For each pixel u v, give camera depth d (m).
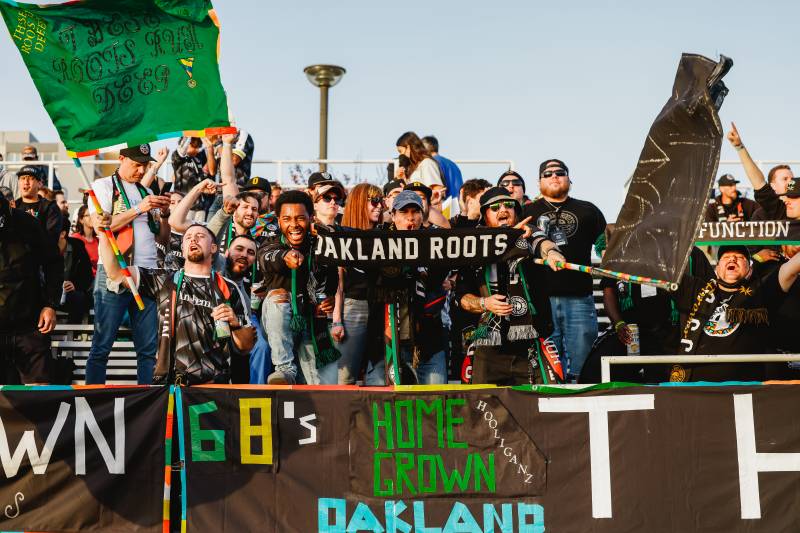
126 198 8.18
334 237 6.85
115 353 10.19
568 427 6.34
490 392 6.42
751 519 6.15
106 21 6.92
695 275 7.87
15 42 6.81
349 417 6.45
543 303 7.05
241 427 6.47
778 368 7.37
